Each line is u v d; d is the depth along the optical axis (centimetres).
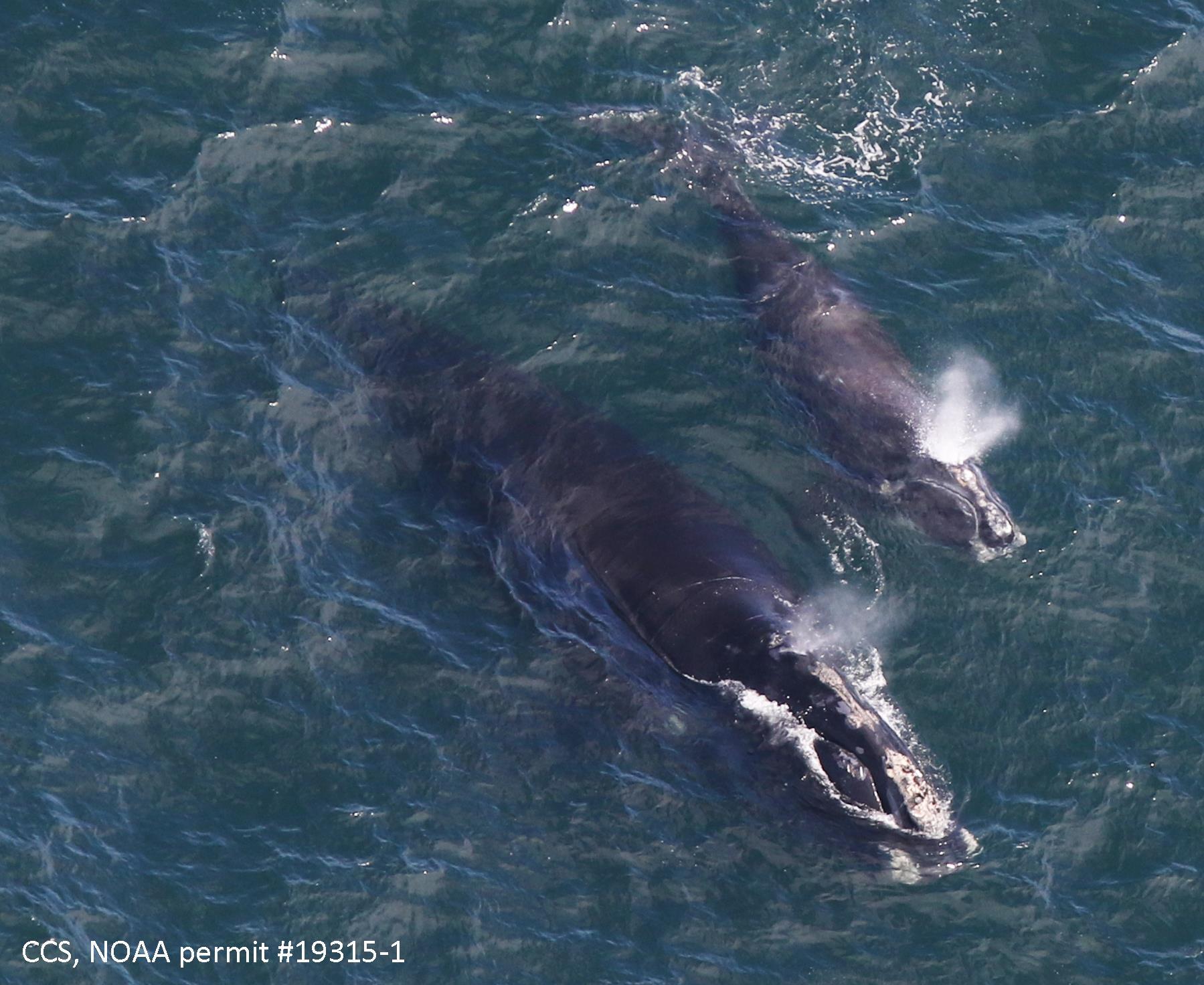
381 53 13012
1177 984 8444
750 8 13250
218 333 11450
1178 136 12738
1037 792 9156
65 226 11919
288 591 10181
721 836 9019
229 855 9038
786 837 8938
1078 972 8494
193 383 11162
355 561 10356
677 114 12731
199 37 13000
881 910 8731
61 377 11125
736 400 11050
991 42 13175
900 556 10206
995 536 10262
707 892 8831
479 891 8888
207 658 9862
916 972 8519
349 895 8875
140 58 12862
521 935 8719
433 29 13138
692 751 9281
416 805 9244
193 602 10106
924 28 13200
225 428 10944
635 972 8562
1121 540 10369
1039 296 11700
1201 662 9781
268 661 9856
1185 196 12362
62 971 8600
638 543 9956
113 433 10862
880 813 8738
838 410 10856
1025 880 8800
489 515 10494
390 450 10875
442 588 10231
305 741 9506
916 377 11069
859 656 9656
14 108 12506
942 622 9881
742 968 8562
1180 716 9531
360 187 12288
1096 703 9550
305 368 11281
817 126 12694
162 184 12238
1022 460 10706
